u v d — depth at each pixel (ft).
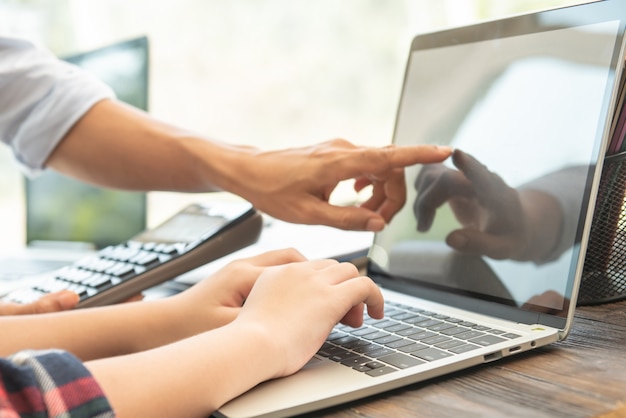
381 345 1.82
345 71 5.92
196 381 1.43
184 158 2.89
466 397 1.48
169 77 6.04
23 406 1.19
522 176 2.10
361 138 5.93
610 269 2.17
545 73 2.11
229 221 2.68
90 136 3.12
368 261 2.67
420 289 2.41
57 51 6.06
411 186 2.53
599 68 1.96
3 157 6.00
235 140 6.04
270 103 6.01
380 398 1.52
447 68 2.51
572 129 1.99
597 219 2.15
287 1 5.92
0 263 4.00
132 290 2.51
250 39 5.97
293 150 2.68
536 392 1.48
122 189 3.15
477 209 2.24
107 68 4.65
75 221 4.63
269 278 1.80
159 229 3.04
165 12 5.99
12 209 6.04
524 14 2.23
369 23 5.82
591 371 1.59
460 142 2.36
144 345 1.94
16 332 1.95
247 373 1.49
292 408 1.41
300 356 1.63
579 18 2.04
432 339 1.83
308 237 3.38
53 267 3.82
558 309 1.89
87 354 1.94
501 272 2.10
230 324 1.65
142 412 1.37
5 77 3.17
